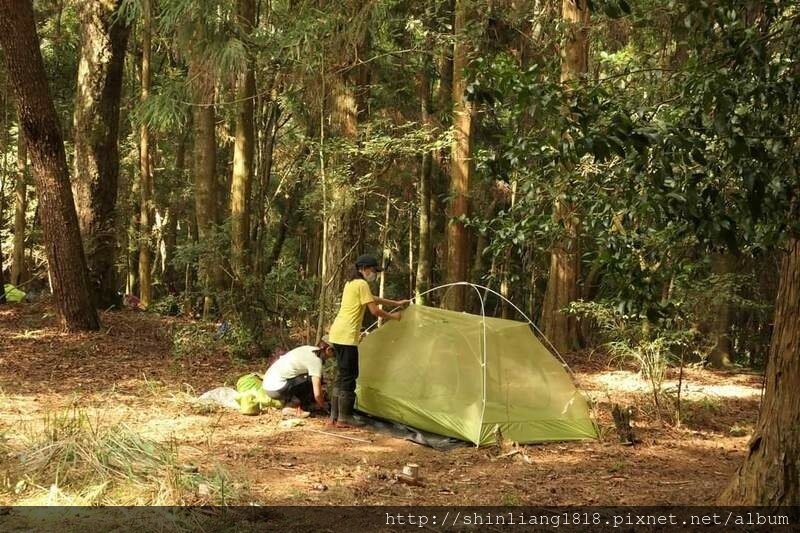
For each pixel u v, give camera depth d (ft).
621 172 13.66
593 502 18.19
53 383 28.84
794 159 11.81
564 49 37.29
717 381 39.17
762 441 15.64
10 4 35.17
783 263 15.40
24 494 16.21
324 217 34.86
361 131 35.37
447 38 37.04
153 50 69.31
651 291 15.14
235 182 46.75
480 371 24.22
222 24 33.22
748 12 13.39
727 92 11.63
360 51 37.22
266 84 45.24
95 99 45.88
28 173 79.15
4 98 73.51
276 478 18.99
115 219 50.03
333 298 35.35
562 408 25.02
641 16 14.65
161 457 18.34
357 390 26.81
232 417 25.31
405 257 84.64
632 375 37.29
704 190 11.96
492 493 18.71
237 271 36.88
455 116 41.47
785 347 15.24
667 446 24.61
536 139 13.92
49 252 38.70
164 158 80.64
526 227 15.96
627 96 14.94
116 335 39.32
